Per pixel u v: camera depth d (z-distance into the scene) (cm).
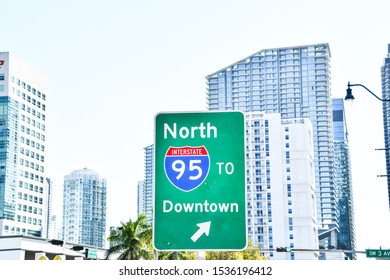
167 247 909
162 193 920
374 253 6169
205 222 910
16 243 8256
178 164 923
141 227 8181
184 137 928
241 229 905
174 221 912
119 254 8556
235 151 920
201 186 917
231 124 923
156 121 934
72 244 9256
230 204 911
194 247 906
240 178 914
